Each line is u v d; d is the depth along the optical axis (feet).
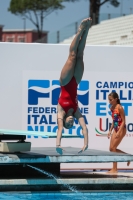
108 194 76.23
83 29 73.67
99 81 98.07
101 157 77.25
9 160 74.33
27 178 77.92
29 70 96.78
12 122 96.27
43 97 97.04
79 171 96.12
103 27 253.03
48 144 96.58
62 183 76.48
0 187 74.84
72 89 76.23
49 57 97.25
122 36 235.61
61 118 75.97
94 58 97.86
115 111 89.61
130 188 78.69
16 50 96.48
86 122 97.66
